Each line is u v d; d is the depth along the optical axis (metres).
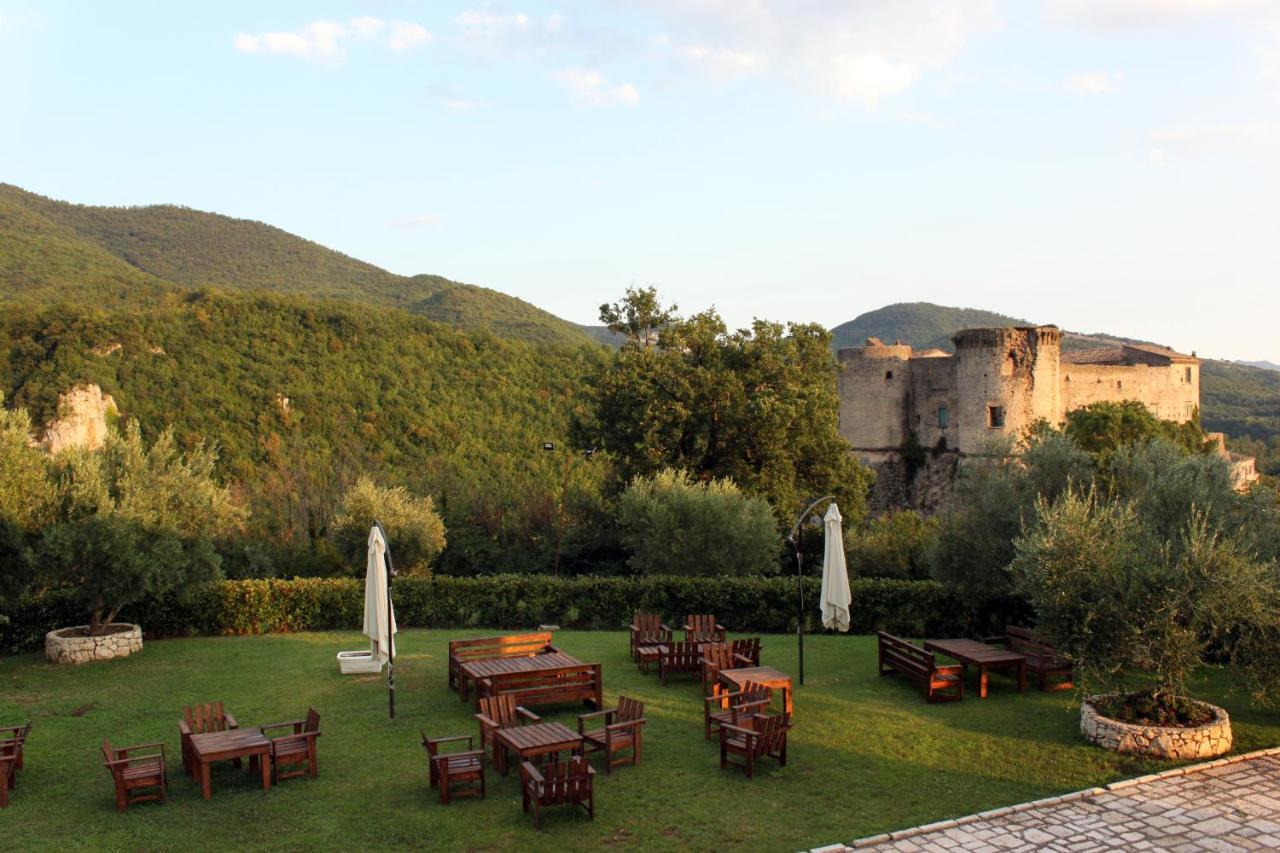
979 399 57.19
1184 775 12.68
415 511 32.41
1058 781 12.56
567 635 23.42
